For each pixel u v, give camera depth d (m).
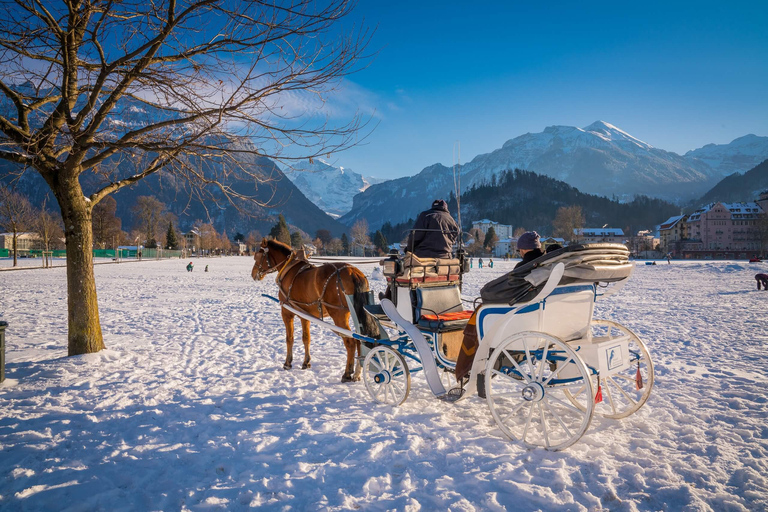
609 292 4.95
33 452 4.16
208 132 6.15
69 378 6.48
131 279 30.92
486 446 4.25
